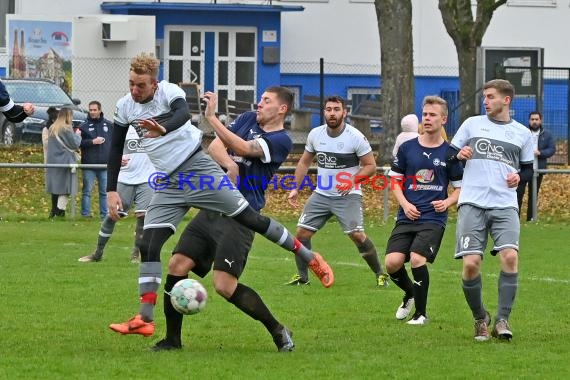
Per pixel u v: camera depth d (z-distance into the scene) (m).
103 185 43.75
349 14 82.25
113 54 67.44
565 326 21.91
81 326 21.33
